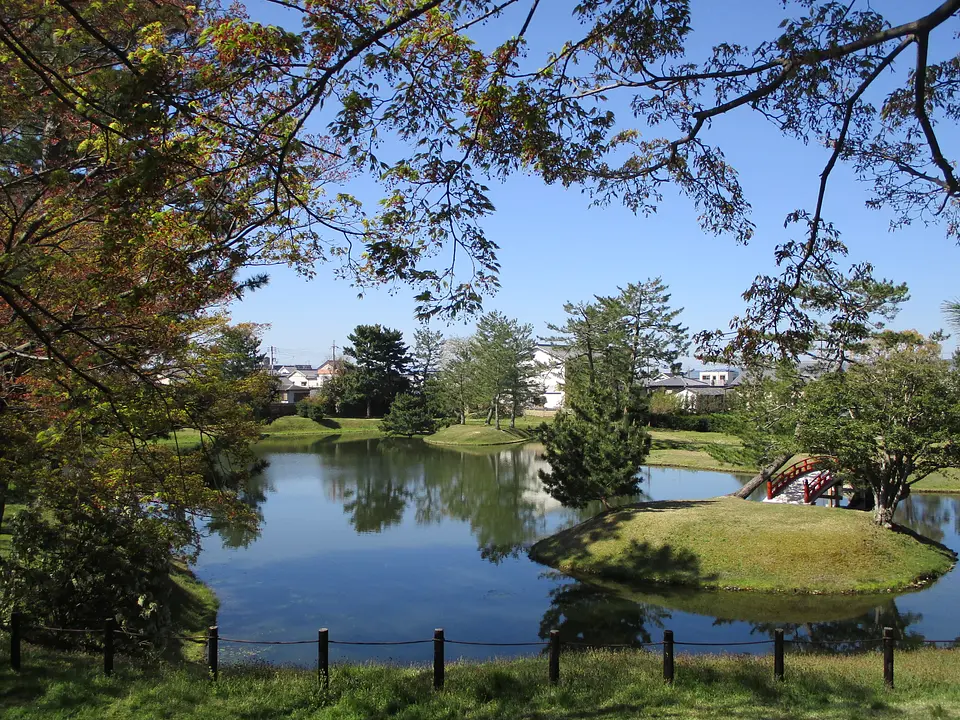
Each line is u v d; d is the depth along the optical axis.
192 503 12.32
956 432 21.48
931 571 21.86
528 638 16.97
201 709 8.09
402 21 5.86
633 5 6.78
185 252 6.99
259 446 63.06
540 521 31.02
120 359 7.82
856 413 23.66
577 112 7.26
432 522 30.56
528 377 74.62
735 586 20.92
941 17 5.59
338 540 27.00
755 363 9.84
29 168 10.64
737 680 9.08
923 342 22.84
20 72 8.64
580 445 26.75
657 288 44.62
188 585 19.92
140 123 5.81
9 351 8.62
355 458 53.97
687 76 6.77
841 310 8.76
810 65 6.46
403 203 7.45
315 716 7.91
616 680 9.12
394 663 14.56
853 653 14.28
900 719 7.77
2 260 7.82
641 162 8.57
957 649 13.00
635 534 24.12
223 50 5.97
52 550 11.48
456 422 80.50
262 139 7.16
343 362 87.56
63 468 12.05
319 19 6.07
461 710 8.10
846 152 8.39
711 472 46.62
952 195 7.72
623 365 44.91
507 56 7.04
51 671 9.13
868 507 31.20
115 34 9.60
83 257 9.16
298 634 16.98
